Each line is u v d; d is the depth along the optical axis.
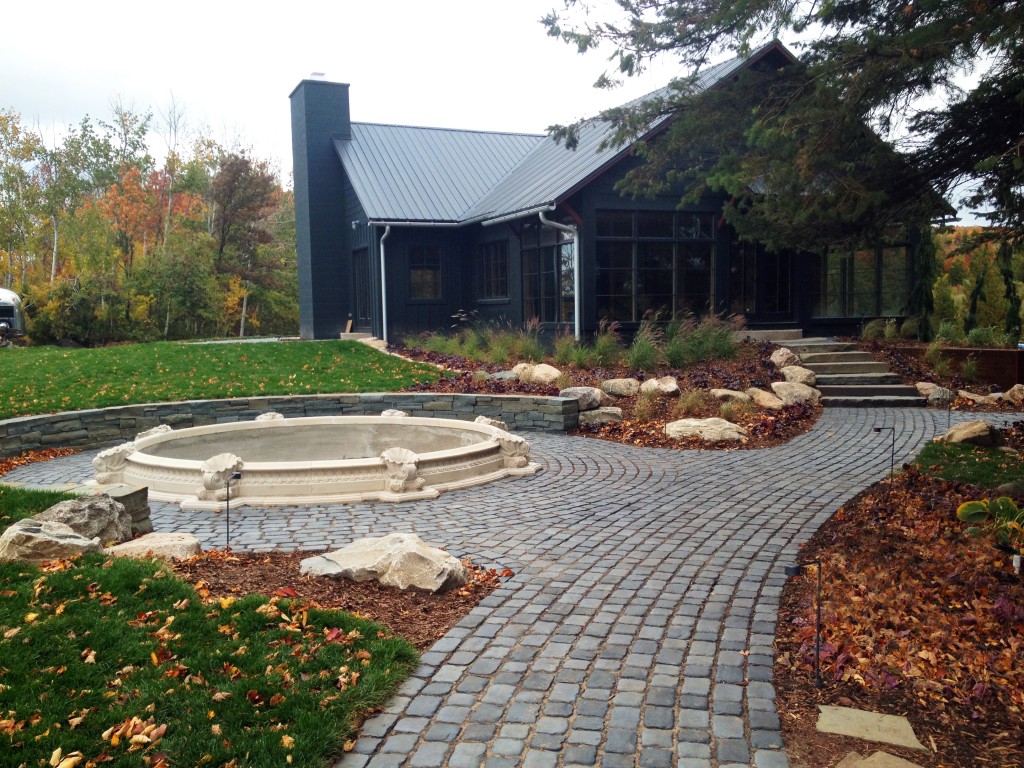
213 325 37.34
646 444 12.02
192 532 7.27
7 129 39.75
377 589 5.54
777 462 10.48
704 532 7.20
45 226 40.50
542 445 12.12
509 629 4.95
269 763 3.38
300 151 25.23
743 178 8.71
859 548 6.44
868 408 14.74
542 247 19.05
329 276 24.94
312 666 4.19
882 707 4.05
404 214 21.38
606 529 7.33
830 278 19.83
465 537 7.08
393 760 3.55
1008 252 10.21
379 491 8.76
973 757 3.62
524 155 25.58
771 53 17.45
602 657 4.56
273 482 8.56
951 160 8.06
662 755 3.59
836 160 8.16
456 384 15.18
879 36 7.18
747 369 15.78
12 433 11.25
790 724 3.88
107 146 42.97
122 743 3.45
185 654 4.24
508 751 3.62
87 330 29.33
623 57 9.61
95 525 6.20
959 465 9.25
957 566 5.80
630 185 11.91
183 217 41.12
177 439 10.63
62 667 4.00
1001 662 4.46
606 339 16.48
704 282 18.78
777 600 5.46
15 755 3.32
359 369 16.75
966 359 16.38
